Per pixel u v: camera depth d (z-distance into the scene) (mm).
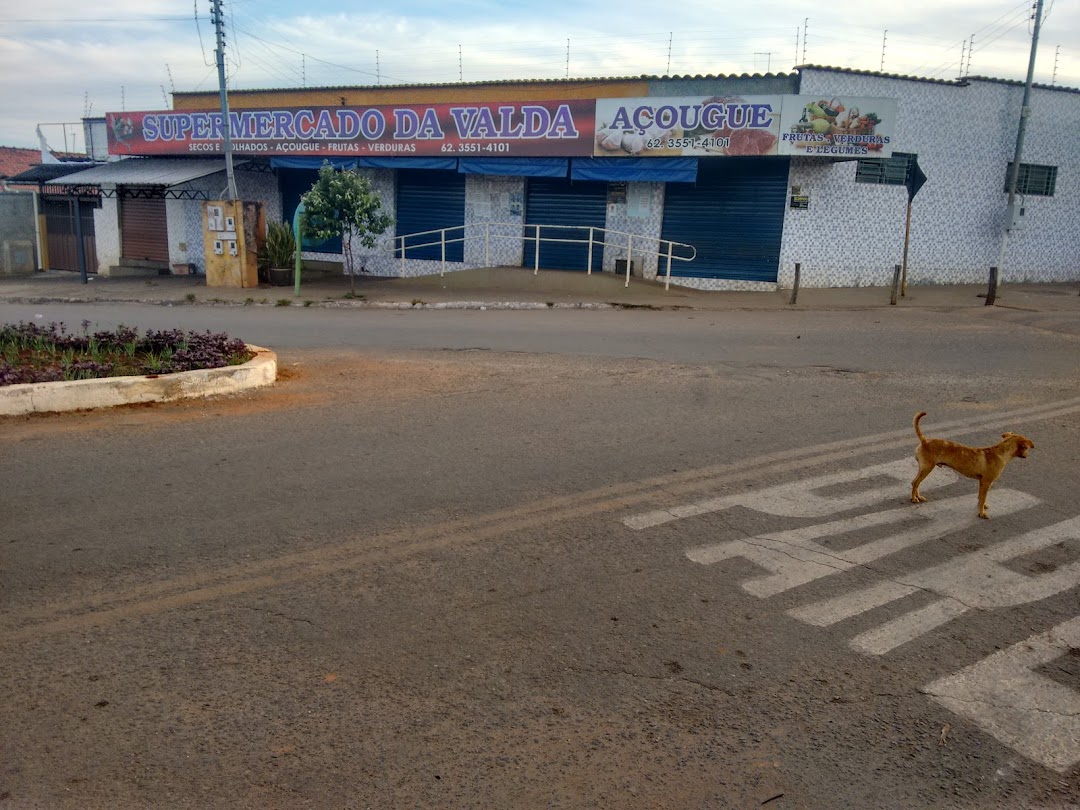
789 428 8195
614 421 8359
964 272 21625
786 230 19641
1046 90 21188
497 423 8250
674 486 6508
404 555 5207
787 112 18312
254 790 3209
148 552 5172
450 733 3557
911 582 5012
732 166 19875
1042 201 21969
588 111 19984
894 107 18297
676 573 5055
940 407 9125
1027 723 3707
